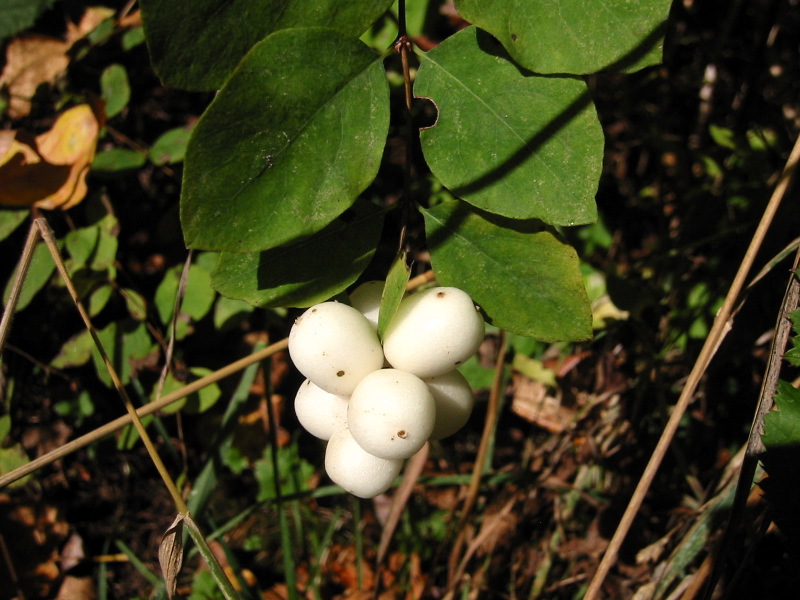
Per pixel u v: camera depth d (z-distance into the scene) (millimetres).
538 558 212
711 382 218
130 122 224
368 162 99
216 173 90
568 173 100
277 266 109
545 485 212
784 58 225
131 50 216
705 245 220
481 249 111
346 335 102
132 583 226
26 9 190
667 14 97
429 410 101
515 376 228
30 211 194
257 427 230
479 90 105
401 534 223
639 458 215
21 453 214
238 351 225
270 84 92
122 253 220
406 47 109
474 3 99
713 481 187
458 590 212
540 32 100
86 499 231
